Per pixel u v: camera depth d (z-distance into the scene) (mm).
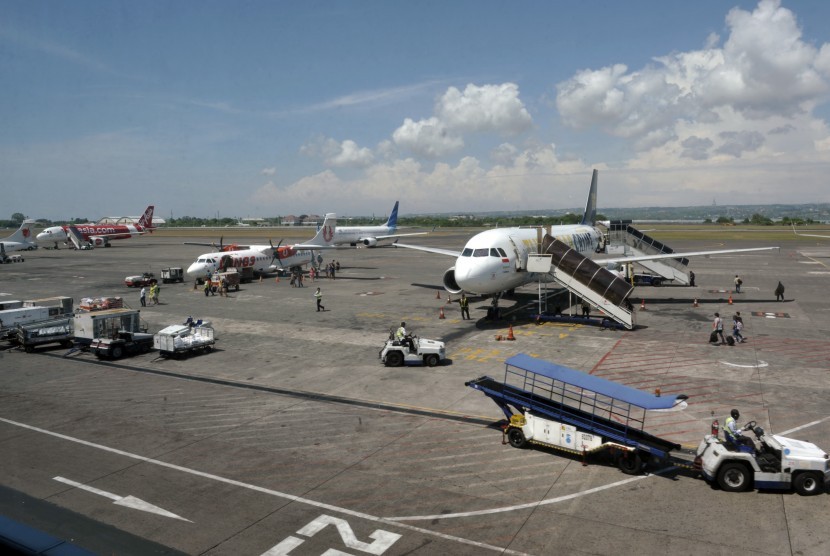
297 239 156750
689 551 13008
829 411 22219
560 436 18516
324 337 38000
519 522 14516
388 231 127812
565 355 32031
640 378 27469
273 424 21984
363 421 22188
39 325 35719
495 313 42281
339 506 15484
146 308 50656
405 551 13289
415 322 42656
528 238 44750
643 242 60594
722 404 23344
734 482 16062
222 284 58281
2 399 25531
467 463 18234
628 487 16469
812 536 13562
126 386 27438
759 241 131125
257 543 13680
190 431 21344
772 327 38750
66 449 19688
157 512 15219
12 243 123562
